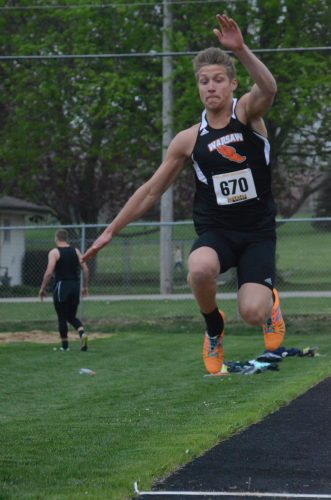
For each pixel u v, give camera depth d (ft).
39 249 199.41
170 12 139.54
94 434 36.88
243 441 34.86
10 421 40.91
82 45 154.61
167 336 92.02
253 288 29.81
